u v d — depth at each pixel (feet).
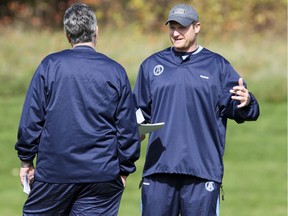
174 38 63.36
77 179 55.83
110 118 56.29
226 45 207.72
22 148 56.75
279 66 185.37
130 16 246.88
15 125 153.17
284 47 204.23
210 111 62.54
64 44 208.85
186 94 62.69
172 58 63.82
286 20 238.27
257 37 222.28
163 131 62.90
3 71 186.09
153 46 203.72
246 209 101.50
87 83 55.98
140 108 64.49
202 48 64.34
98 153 55.93
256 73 181.88
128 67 186.60
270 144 140.26
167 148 62.64
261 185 115.03
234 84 62.90
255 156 132.67
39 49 203.00
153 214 63.31
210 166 62.39
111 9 249.14
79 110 55.83
